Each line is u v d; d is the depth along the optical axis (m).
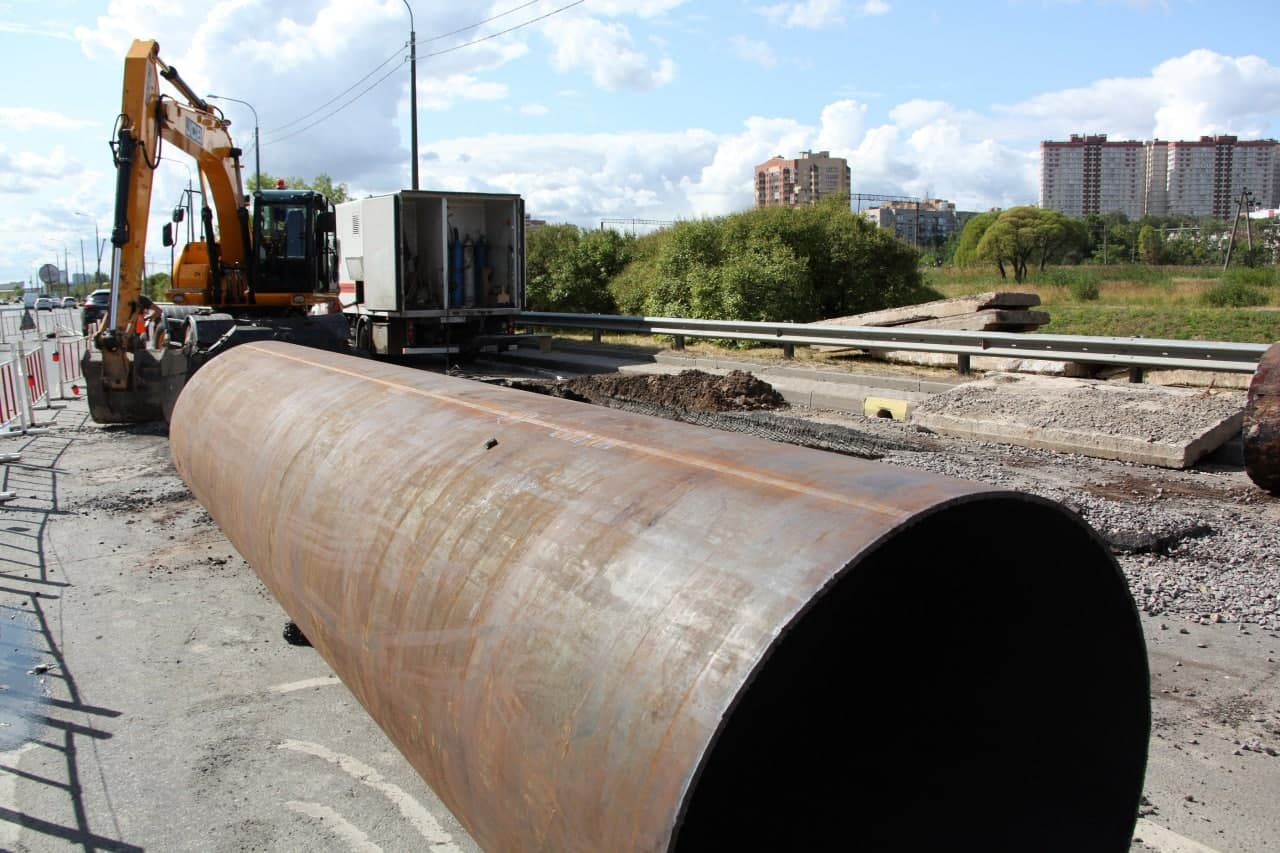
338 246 18.25
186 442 6.11
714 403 11.70
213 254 14.86
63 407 14.02
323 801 3.68
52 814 3.59
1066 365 11.59
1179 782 3.64
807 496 2.24
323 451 4.05
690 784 1.77
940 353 13.52
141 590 5.95
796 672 3.15
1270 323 21.00
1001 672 2.65
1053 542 2.35
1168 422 8.72
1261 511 6.98
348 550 3.36
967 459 8.67
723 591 2.01
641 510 2.43
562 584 2.36
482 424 3.51
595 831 1.97
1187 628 5.00
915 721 2.84
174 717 4.34
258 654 5.02
